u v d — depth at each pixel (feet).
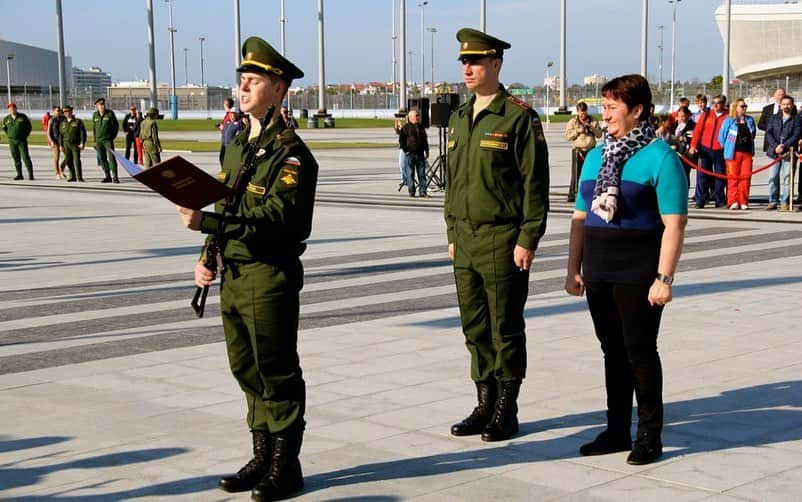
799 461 17.46
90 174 93.45
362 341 26.89
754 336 26.86
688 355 24.86
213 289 35.04
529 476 16.92
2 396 21.94
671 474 16.88
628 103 16.74
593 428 19.43
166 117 287.89
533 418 20.11
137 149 100.07
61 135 84.84
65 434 19.31
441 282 35.73
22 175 87.97
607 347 17.76
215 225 15.28
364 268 38.83
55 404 21.33
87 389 22.49
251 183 15.85
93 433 19.36
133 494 16.29
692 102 264.93
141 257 42.39
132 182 83.87
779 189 58.44
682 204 16.52
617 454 17.94
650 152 16.67
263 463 16.56
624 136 16.88
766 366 23.77
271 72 15.72
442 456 17.97
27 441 18.92
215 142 143.43
